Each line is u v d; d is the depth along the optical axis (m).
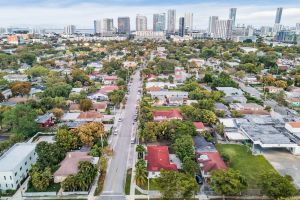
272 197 76.06
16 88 180.25
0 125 132.00
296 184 86.75
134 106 166.75
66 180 82.69
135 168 93.31
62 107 159.75
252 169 96.44
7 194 83.19
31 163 98.38
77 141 108.56
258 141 108.00
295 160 103.44
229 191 74.56
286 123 125.88
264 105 166.50
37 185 82.56
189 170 86.81
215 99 168.62
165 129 116.75
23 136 116.94
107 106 166.38
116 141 118.50
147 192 83.31
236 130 125.88
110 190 84.56
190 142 102.62
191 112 139.12
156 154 98.44
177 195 74.81
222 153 103.75
